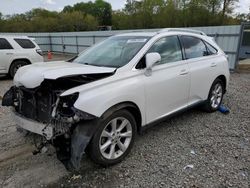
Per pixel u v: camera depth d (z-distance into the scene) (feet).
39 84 9.48
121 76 10.68
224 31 37.55
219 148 12.20
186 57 14.32
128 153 11.23
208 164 10.76
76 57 14.47
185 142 12.82
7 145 12.42
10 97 11.74
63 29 152.97
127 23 159.53
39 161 11.02
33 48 33.42
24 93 10.82
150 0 148.97
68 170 9.85
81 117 8.96
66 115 9.19
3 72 31.01
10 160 11.10
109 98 9.78
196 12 128.47
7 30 140.05
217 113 17.33
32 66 11.60
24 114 11.00
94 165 10.70
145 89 11.36
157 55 11.39
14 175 10.02
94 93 9.52
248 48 37.29
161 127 14.74
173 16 133.90
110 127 10.34
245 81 29.55
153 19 145.59
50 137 9.40
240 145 12.53
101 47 14.12
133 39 13.21
